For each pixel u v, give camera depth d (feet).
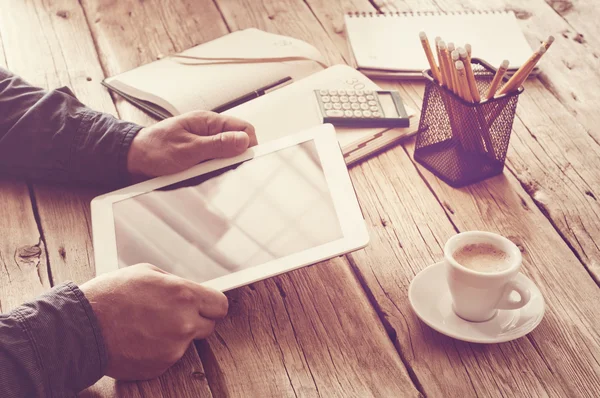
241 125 3.23
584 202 3.24
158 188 3.06
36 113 3.38
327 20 4.68
